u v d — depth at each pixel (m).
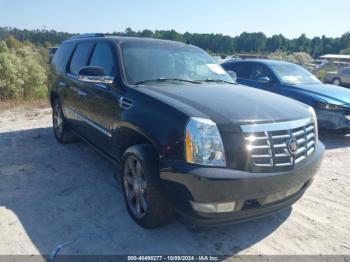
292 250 3.01
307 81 7.80
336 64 33.09
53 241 3.03
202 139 2.67
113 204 3.74
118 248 2.96
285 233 3.28
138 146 3.17
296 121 3.05
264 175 2.74
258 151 2.75
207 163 2.66
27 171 4.66
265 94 3.73
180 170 2.68
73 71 5.13
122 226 3.29
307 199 4.04
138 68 3.85
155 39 4.61
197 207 2.68
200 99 3.14
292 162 2.92
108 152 4.11
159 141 2.86
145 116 3.09
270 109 3.08
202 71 4.39
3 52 12.30
